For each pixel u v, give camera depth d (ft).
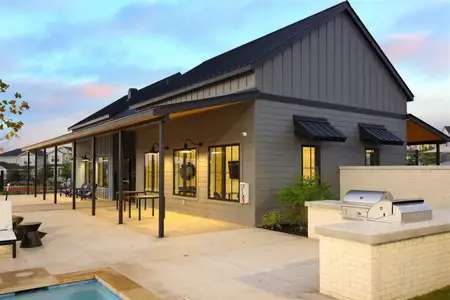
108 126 30.63
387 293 12.78
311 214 25.13
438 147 47.14
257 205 30.25
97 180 59.31
